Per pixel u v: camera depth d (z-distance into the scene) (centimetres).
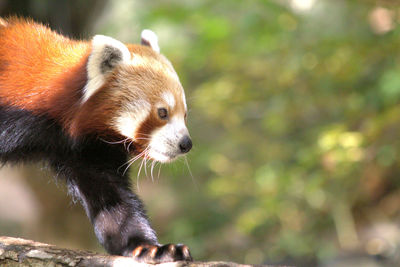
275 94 1220
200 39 1261
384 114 1065
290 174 1162
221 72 1373
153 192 1675
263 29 1180
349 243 1201
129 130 645
